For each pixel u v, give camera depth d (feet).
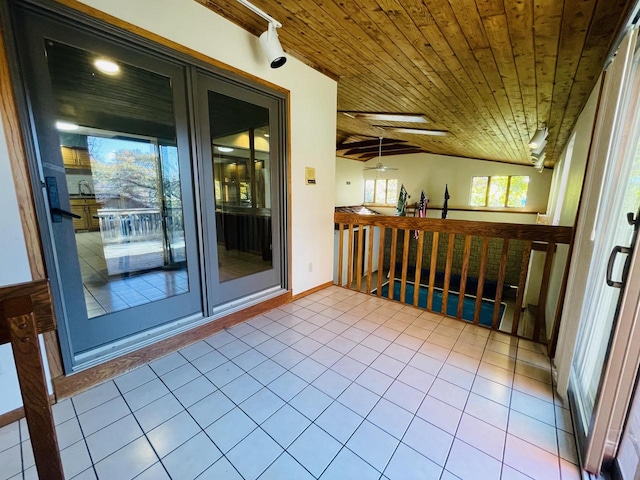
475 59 7.12
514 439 4.63
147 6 5.73
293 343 7.48
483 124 13.21
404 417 5.06
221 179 7.95
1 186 4.50
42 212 4.95
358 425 4.87
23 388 2.44
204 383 5.90
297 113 9.47
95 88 5.51
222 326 8.07
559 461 4.25
